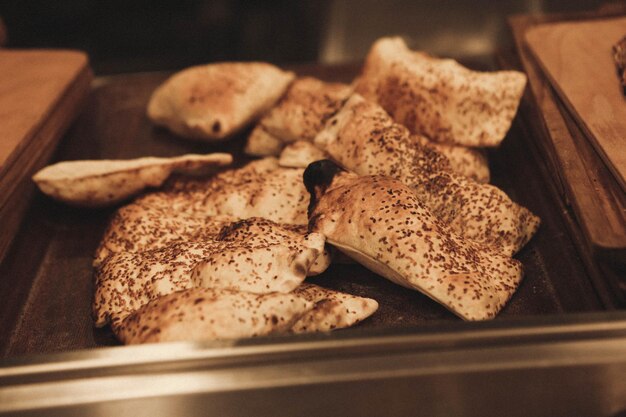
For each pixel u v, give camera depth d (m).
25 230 0.63
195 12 1.32
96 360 0.43
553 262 0.56
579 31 0.71
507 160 0.67
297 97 0.71
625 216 0.50
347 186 0.55
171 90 0.74
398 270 0.52
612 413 0.45
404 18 1.04
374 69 0.67
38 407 0.42
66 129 0.74
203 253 0.55
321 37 1.07
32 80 0.74
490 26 1.01
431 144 0.64
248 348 0.43
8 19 1.26
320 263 0.55
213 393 0.43
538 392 0.44
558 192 0.58
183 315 0.47
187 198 0.64
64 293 0.58
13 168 0.63
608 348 0.43
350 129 0.61
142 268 0.54
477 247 0.55
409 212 0.52
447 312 0.53
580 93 0.62
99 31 1.30
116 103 0.82
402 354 0.44
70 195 0.64
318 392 0.44
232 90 0.71
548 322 0.44
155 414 0.43
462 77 0.63
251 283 0.51
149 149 0.74
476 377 0.44
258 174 0.65
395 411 0.45
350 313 0.51
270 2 1.32
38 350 0.54
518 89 0.62
